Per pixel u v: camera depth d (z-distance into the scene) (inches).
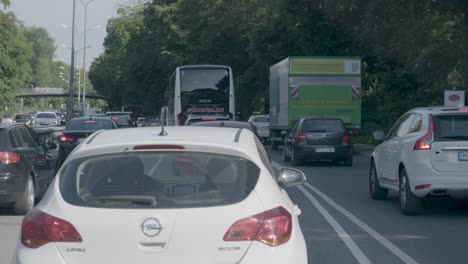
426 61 1191.6
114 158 227.8
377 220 515.5
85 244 206.5
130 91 2893.7
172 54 2544.3
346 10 1258.6
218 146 226.4
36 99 7180.1
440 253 399.5
